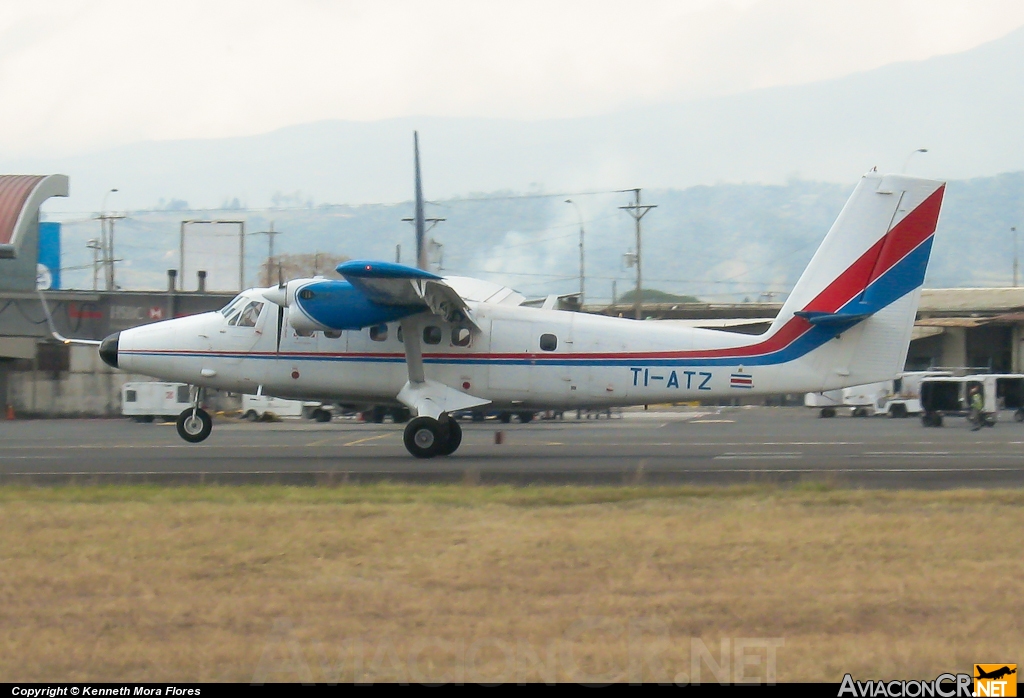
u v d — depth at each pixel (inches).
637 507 2048.5
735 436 4778.5
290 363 3218.5
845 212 3085.6
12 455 3388.3
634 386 3154.5
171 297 7819.9
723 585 1402.6
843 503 2090.3
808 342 3115.2
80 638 1184.2
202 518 1909.4
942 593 1357.0
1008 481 2501.2
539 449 3698.3
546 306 3420.3
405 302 2989.7
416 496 2182.6
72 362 7677.2
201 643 1167.0
